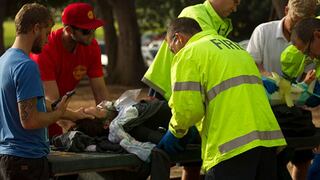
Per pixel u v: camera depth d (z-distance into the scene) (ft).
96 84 31.48
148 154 25.02
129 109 26.48
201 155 25.90
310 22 26.71
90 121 27.12
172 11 175.63
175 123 23.93
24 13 23.57
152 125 27.43
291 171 37.04
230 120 23.44
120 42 130.11
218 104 23.63
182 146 25.34
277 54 30.96
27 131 23.61
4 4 116.57
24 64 23.11
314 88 29.43
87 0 144.25
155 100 28.19
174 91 23.66
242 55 24.49
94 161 24.26
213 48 24.00
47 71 29.27
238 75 23.80
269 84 28.76
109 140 26.35
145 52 171.32
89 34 28.71
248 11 158.61
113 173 26.18
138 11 182.50
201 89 23.73
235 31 160.76
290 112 28.60
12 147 23.58
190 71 23.63
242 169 23.52
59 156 24.93
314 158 30.27
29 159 23.52
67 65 29.96
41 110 23.98
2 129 23.89
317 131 30.53
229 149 23.26
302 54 28.68
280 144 24.13
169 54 29.25
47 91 29.22
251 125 23.39
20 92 23.00
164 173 25.14
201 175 32.83
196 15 28.45
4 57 23.79
